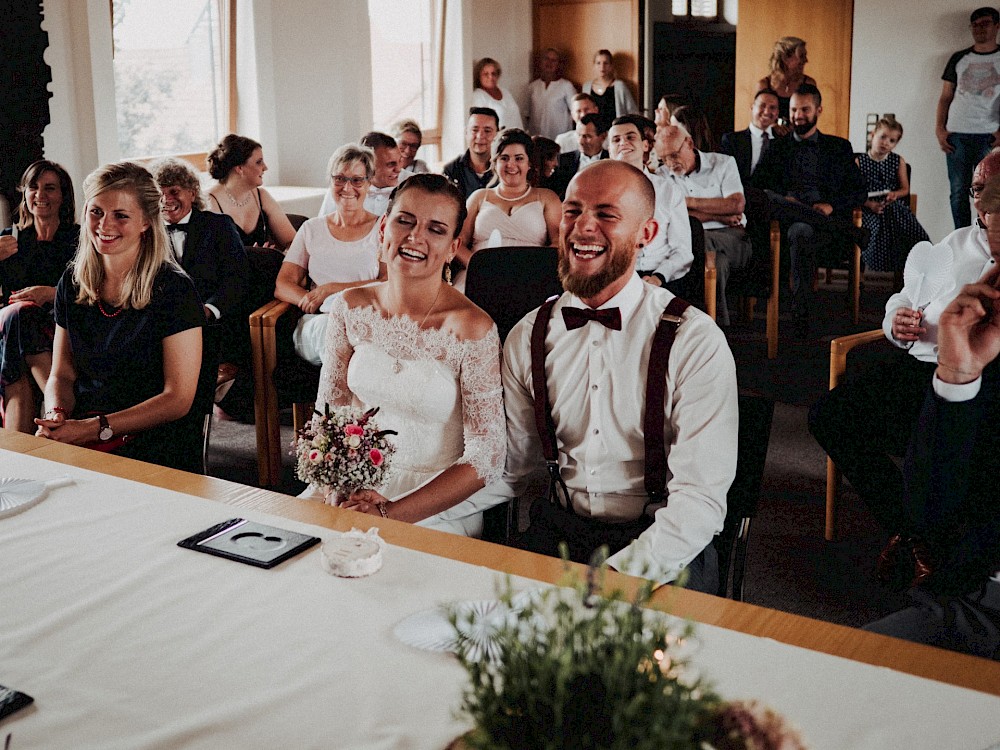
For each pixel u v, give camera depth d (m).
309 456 1.95
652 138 5.09
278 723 1.16
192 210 4.13
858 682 1.22
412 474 2.35
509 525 2.39
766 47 8.90
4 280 4.08
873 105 8.51
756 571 3.23
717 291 5.59
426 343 2.28
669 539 1.96
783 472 4.11
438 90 9.19
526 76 10.41
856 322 6.62
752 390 5.19
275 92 7.34
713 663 1.26
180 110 6.71
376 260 4.39
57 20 5.34
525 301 2.76
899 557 2.89
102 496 1.86
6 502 1.79
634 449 2.14
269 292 4.44
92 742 1.13
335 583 1.49
